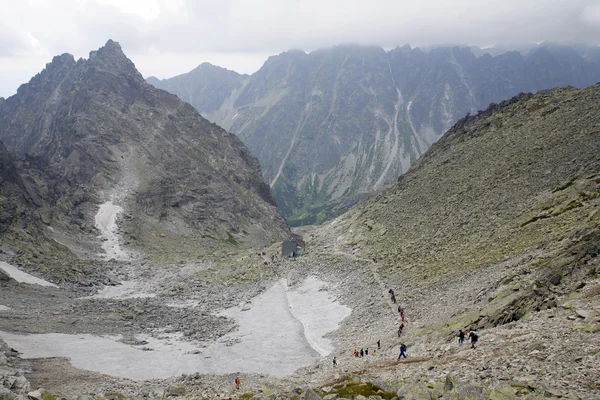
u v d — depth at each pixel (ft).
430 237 296.10
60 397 119.55
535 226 216.13
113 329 238.48
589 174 237.25
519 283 145.28
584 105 352.49
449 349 120.57
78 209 605.31
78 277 369.09
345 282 297.33
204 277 384.47
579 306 107.55
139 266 452.76
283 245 414.00
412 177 445.78
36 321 231.91
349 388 98.17
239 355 199.31
